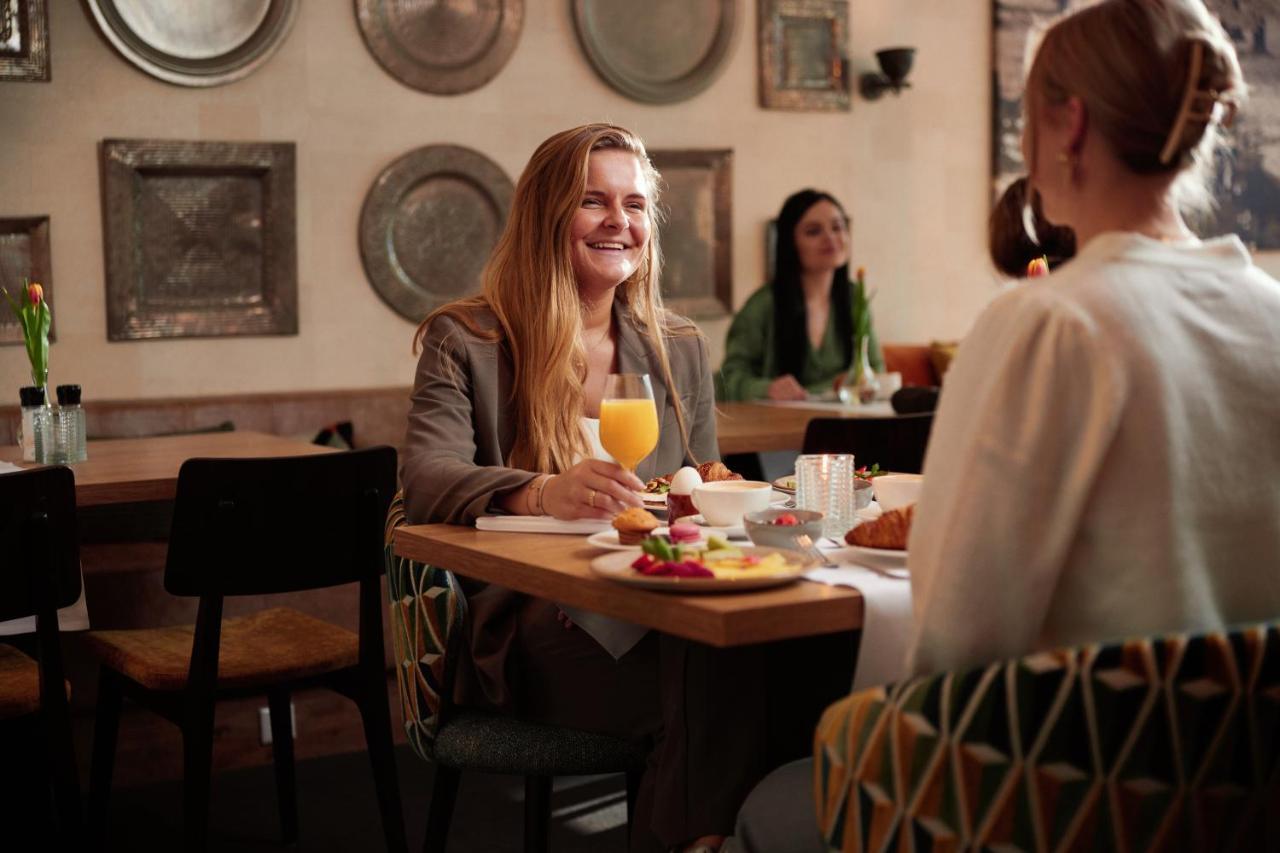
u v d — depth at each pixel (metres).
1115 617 1.20
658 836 1.72
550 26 5.19
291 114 4.77
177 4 4.55
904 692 1.20
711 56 5.52
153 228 4.58
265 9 4.68
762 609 1.32
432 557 1.80
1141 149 1.26
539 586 1.57
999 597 1.19
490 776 3.46
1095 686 1.11
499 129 5.11
